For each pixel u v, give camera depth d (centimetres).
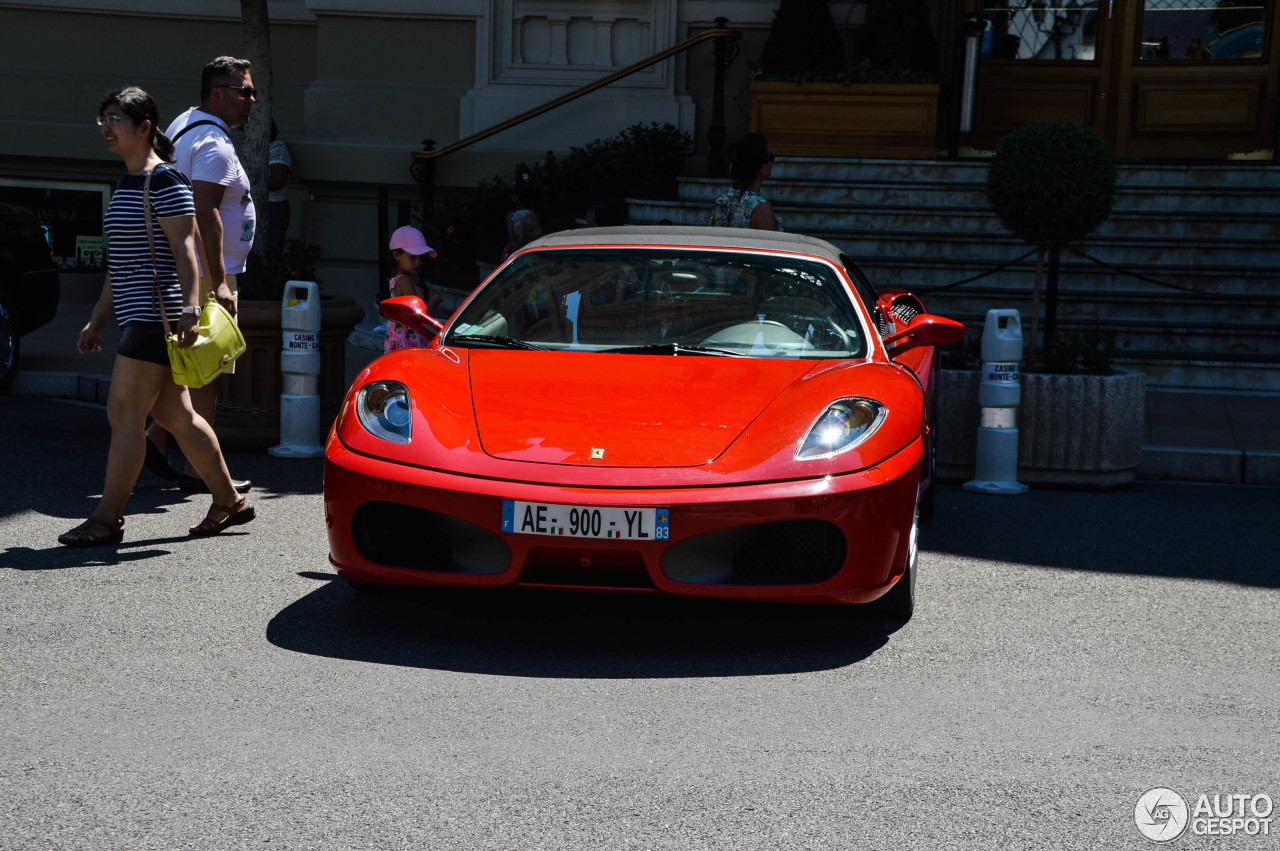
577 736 362
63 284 1427
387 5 1372
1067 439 746
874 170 1247
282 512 627
